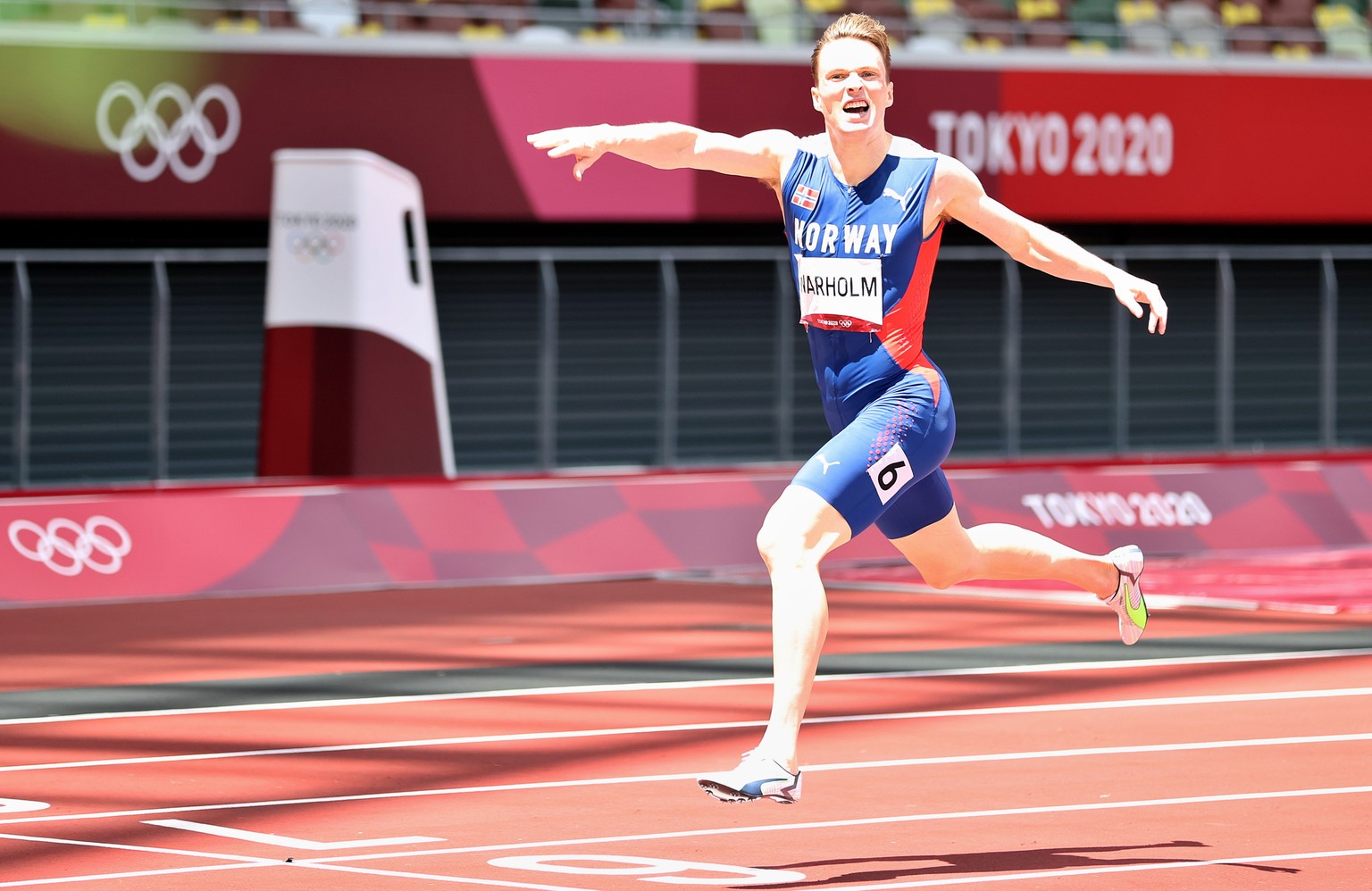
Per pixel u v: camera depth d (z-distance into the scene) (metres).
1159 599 48.03
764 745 20.05
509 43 71.12
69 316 66.81
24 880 20.64
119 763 28.09
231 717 32.16
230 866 21.31
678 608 46.78
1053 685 35.28
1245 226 83.31
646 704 33.44
